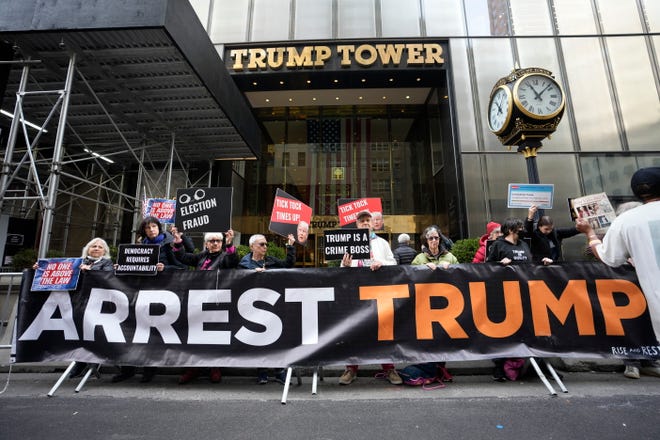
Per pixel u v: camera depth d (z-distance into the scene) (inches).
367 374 175.2
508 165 454.6
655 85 474.3
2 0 257.1
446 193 492.7
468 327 149.8
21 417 121.4
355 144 616.7
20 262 314.0
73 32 254.4
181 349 152.4
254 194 604.1
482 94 479.8
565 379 161.8
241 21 525.7
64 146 447.8
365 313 151.9
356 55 502.9
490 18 510.6
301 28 518.6
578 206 162.4
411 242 569.3
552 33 501.4
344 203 234.8
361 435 106.1
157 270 160.6
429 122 584.7
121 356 152.3
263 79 526.9
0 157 373.7
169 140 454.3
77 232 487.5
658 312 76.8
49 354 154.6
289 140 626.2
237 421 117.3
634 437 102.3
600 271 152.6
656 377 163.3
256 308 154.6
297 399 139.6
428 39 505.0
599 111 468.8
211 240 182.4
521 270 154.8
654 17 500.1
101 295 160.1
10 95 342.3
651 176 82.4
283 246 584.4
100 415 123.2
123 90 336.5
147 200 322.7
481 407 127.8
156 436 106.3
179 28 272.1
